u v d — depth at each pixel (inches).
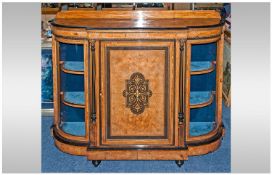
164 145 160.9
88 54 156.4
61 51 178.4
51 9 200.7
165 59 154.4
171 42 152.7
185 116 161.8
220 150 177.6
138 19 174.7
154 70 155.4
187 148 160.6
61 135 172.7
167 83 156.4
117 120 159.8
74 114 184.2
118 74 156.0
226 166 164.2
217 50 168.7
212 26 156.2
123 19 174.2
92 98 158.1
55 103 175.2
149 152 160.4
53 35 168.7
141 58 154.5
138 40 152.5
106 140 161.2
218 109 174.7
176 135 159.9
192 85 181.3
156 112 158.9
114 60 154.8
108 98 158.1
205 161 168.9
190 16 176.6
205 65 171.2
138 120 159.6
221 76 171.5
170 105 157.9
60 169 161.5
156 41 152.6
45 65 205.2
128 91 157.5
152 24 161.2
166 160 168.7
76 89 183.2
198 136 167.2
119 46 153.4
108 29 151.1
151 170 161.5
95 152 160.6
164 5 218.7
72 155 173.2
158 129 160.1
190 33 154.0
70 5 207.9
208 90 182.1
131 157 161.2
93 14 175.8
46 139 187.0
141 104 158.4
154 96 157.8
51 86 207.0
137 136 160.7
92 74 156.3
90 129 160.7
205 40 156.5
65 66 171.9
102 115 159.3
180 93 156.8
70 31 155.9
